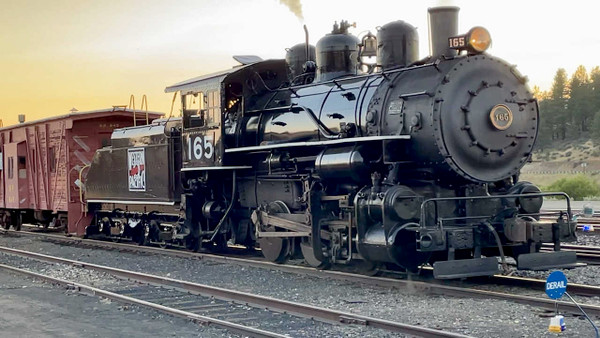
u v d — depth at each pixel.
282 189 14.65
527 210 11.80
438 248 10.67
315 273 12.72
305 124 13.68
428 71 11.56
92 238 22.36
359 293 10.84
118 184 19.84
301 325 8.77
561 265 11.15
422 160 11.38
